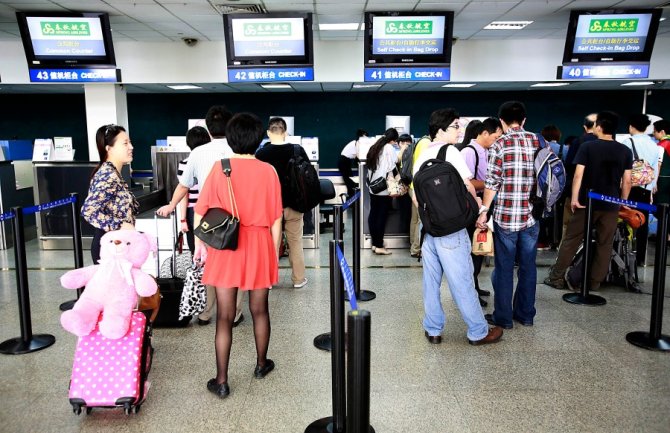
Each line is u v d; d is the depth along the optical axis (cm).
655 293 348
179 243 390
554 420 260
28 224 782
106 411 272
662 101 1274
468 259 336
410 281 515
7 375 313
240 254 277
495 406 274
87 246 689
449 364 325
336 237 279
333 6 662
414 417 264
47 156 819
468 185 327
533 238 379
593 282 478
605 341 361
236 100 1305
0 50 922
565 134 1298
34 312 426
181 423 260
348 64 952
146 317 281
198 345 357
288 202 454
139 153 1326
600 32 643
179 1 630
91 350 264
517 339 365
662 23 789
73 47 657
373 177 601
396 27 647
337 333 236
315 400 282
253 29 636
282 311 427
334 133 1319
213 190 277
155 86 1031
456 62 954
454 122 334
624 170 454
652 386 295
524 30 849
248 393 290
